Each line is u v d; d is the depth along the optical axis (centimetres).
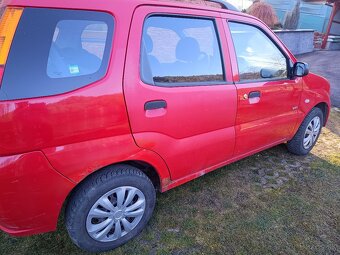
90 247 207
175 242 228
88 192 190
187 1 235
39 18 162
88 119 175
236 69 263
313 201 287
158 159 218
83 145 177
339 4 1756
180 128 225
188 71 229
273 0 2041
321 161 370
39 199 172
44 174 168
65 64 171
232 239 234
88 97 173
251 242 232
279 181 320
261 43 294
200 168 259
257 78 285
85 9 175
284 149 399
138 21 194
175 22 220
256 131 295
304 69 310
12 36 154
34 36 160
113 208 205
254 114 284
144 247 222
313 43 1750
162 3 210
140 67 196
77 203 190
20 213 171
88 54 178
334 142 434
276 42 308
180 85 222
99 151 183
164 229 241
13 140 154
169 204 272
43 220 181
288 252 224
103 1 181
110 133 186
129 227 220
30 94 157
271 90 294
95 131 179
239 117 270
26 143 158
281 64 315
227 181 314
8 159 156
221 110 250
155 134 209
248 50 280
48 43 164
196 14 232
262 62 293
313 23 2175
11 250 213
